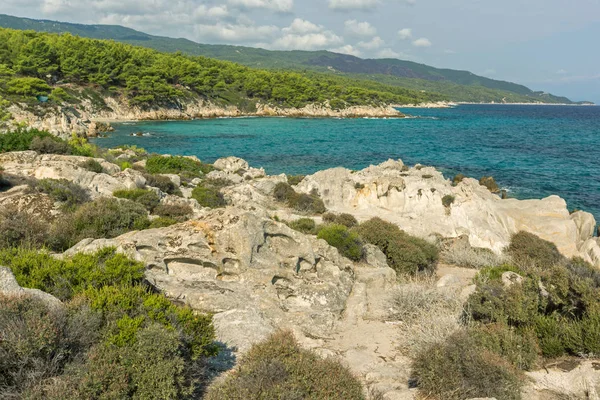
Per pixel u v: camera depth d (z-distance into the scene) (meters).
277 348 8.14
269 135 115.62
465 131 132.62
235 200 32.00
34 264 9.31
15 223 13.79
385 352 10.62
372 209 29.97
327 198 31.86
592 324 9.50
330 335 11.59
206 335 8.22
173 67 182.00
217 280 12.41
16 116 107.44
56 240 14.41
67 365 6.47
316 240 15.50
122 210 16.95
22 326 6.35
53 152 34.53
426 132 128.38
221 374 8.22
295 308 12.52
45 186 20.09
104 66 153.50
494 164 69.00
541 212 27.34
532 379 8.73
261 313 11.33
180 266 12.75
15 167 25.14
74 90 143.50
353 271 15.83
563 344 9.84
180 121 154.38
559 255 23.00
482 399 7.39
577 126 158.50
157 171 43.62
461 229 25.31
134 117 150.00
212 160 73.06
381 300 14.12
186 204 24.23
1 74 129.75
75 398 5.89
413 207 28.77
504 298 11.52
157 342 6.87
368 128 141.00
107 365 6.44
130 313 7.78
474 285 14.70
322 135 117.25
